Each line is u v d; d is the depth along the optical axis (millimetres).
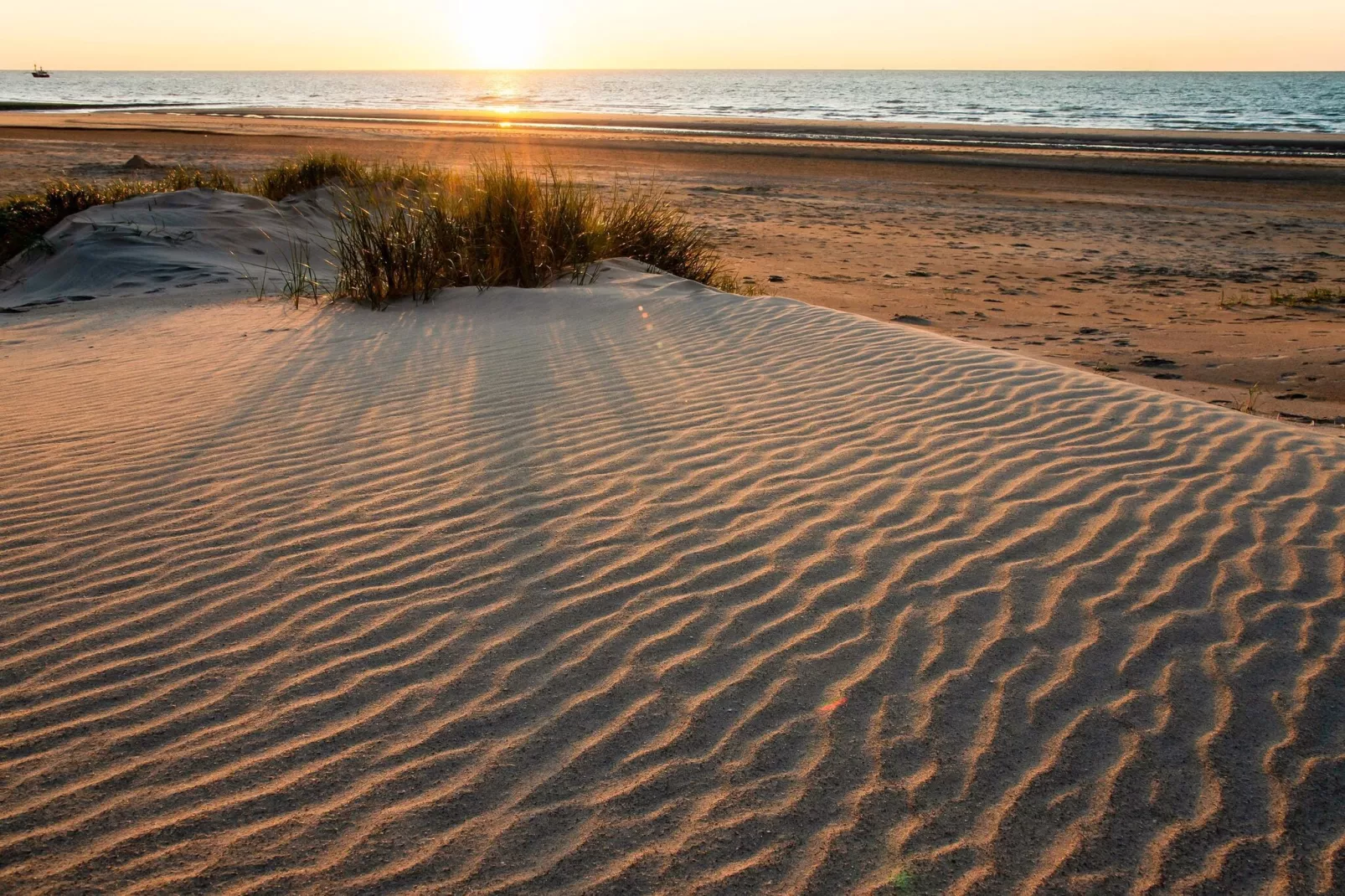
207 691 2361
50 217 11328
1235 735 2225
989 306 9711
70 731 2205
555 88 132125
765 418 4359
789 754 2145
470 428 4273
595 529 3229
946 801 2014
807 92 108250
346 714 2275
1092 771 2107
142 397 4848
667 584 2869
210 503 3449
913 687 2383
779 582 2877
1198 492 3500
